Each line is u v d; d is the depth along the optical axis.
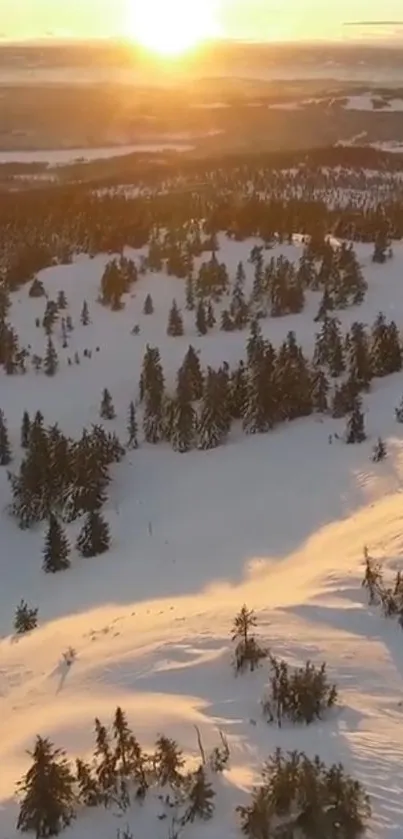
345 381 51.09
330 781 15.29
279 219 76.62
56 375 56.41
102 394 53.62
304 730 18.11
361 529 31.94
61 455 43.34
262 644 21.66
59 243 75.50
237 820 15.29
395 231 76.94
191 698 19.94
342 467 40.41
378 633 22.20
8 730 20.14
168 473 44.62
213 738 17.91
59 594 33.69
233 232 74.81
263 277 63.41
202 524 37.88
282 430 47.50
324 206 86.50
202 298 62.72
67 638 25.89
